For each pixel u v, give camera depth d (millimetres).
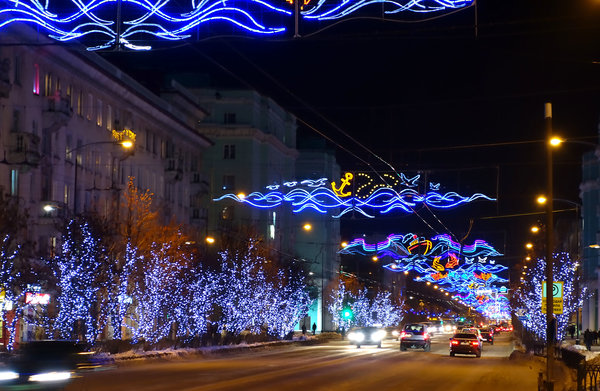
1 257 43875
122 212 66688
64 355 22219
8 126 54156
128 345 49938
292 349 69812
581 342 81500
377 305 143500
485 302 156250
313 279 112938
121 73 72438
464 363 48906
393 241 110000
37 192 56969
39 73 58094
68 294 48875
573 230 111312
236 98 107125
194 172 89938
